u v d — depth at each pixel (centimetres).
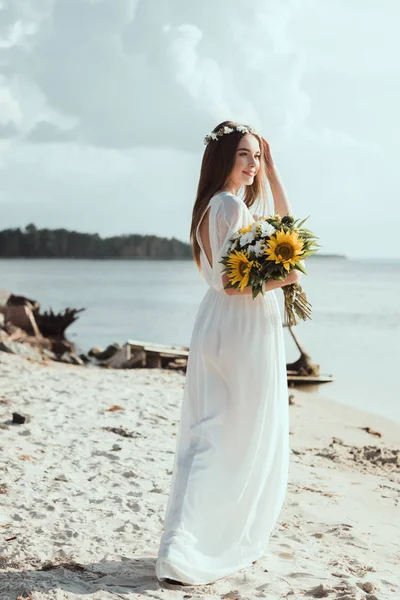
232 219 410
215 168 430
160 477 633
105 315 4044
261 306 417
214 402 410
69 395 1055
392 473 772
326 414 1248
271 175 448
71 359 1986
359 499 639
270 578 409
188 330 3247
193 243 441
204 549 396
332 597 381
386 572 442
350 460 834
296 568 430
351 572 435
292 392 1557
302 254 399
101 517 509
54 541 454
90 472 637
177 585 386
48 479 601
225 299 417
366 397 1527
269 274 396
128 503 546
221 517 400
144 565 420
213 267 417
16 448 701
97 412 930
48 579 388
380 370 1975
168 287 7862
